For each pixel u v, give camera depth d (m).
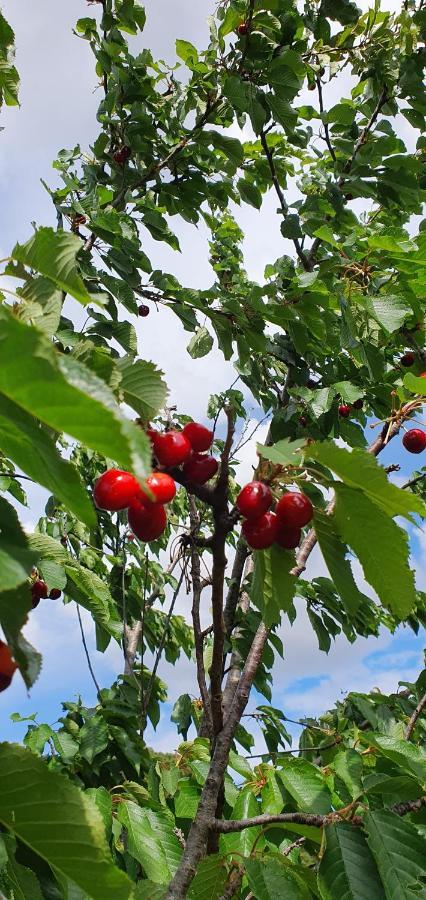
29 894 1.65
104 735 4.29
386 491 1.83
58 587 3.10
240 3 5.14
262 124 5.18
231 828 2.51
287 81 5.11
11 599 1.03
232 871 2.71
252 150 6.29
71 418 0.82
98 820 1.40
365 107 5.88
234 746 4.84
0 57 3.43
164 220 5.50
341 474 1.87
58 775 1.39
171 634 6.17
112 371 1.64
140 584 6.11
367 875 2.35
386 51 5.57
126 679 5.27
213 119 5.53
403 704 4.74
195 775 3.63
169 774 3.99
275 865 2.50
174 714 4.97
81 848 1.43
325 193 5.32
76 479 1.00
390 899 2.22
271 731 4.88
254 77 5.25
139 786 3.92
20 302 1.39
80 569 3.54
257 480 2.08
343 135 5.97
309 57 5.90
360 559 2.05
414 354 4.98
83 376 0.84
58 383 0.77
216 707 2.53
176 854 3.62
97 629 5.43
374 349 4.29
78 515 1.08
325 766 3.94
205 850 2.49
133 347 4.54
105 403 0.83
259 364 5.86
